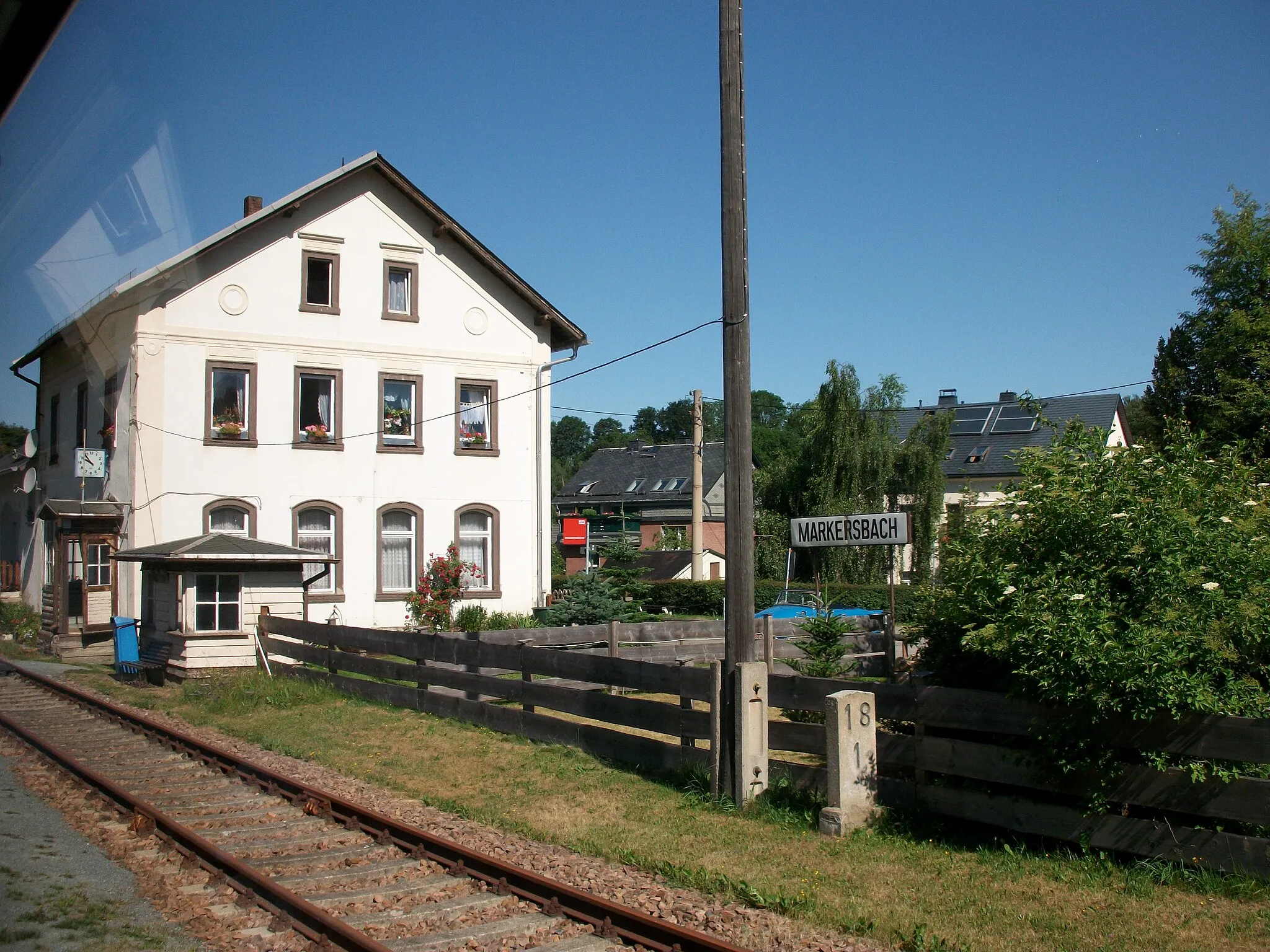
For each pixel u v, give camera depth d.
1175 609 6.59
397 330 25.52
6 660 21.02
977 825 7.83
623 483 66.44
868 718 8.13
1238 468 7.74
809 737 8.68
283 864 7.52
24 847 7.76
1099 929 5.79
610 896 6.78
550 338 28.64
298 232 24.45
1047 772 7.11
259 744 12.45
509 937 6.06
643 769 10.09
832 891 6.66
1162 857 6.57
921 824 7.87
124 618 18.80
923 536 36.38
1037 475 7.90
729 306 9.20
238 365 23.62
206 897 6.74
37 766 10.91
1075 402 44.75
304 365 24.41
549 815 8.77
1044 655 6.81
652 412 113.06
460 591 25.30
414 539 25.66
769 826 8.16
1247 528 6.91
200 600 16.94
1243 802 6.21
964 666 8.12
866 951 5.77
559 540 54.56
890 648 14.74
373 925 6.22
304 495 24.27
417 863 7.51
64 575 22.34
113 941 5.90
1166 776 6.54
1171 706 6.32
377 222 25.41
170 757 11.63
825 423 38.44
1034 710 7.25
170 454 22.78
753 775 8.76
